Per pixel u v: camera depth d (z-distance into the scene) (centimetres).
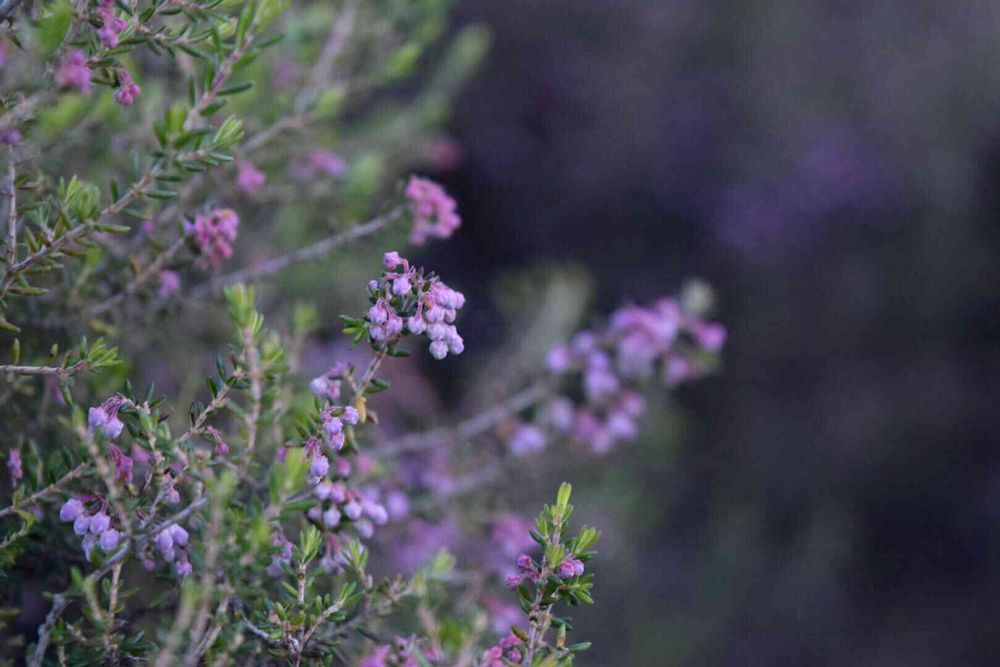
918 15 1049
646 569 763
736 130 1018
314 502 195
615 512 565
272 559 206
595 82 1007
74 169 301
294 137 339
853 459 942
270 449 254
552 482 520
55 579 246
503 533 356
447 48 905
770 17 1033
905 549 936
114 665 204
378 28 375
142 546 196
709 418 956
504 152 976
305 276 436
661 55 1041
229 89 223
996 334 960
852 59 1042
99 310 273
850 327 977
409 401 539
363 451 337
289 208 384
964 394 944
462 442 369
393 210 315
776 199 978
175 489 214
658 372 396
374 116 540
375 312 205
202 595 181
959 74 1015
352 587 212
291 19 375
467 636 214
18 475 227
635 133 999
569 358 366
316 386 213
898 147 995
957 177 966
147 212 281
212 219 266
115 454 200
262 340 213
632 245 1002
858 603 886
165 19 264
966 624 880
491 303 934
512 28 995
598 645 689
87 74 187
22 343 264
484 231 989
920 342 971
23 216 230
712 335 363
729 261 987
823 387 969
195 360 355
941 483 939
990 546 912
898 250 983
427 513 350
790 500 932
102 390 266
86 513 200
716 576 772
